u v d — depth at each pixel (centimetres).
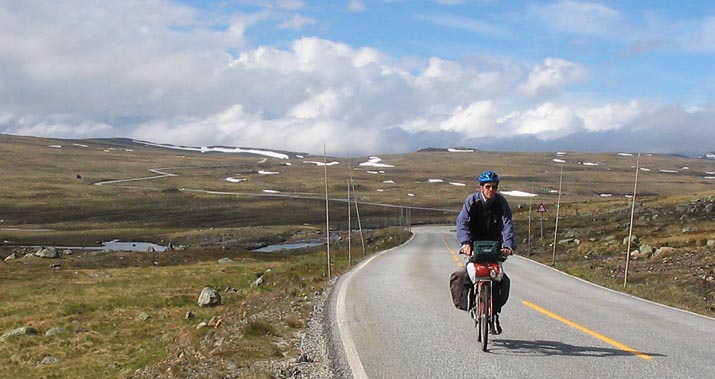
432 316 1318
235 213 14062
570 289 1994
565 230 6444
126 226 11881
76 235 10200
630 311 1442
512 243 895
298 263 4684
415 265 3131
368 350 984
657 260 3475
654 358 891
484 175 902
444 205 16725
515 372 811
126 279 4406
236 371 941
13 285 4119
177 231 10919
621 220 6731
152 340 2469
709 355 918
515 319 1266
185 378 959
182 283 4162
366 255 4606
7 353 2314
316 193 19200
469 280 984
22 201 15175
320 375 859
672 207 7088
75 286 4066
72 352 2308
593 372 808
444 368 842
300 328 1314
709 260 3117
